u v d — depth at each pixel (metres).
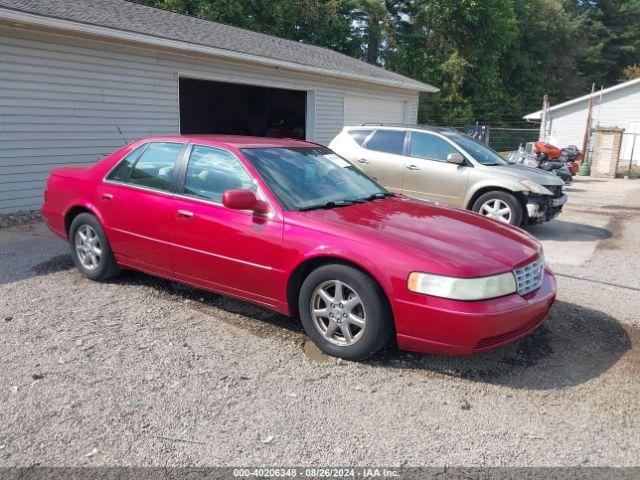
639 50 45.41
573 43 42.47
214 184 4.38
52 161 9.19
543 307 3.75
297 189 4.29
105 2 12.27
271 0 27.47
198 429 2.96
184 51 11.13
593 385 3.55
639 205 12.10
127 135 10.40
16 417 3.02
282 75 14.01
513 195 7.89
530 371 3.72
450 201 8.34
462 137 8.91
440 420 3.11
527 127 39.12
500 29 34.34
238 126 21.53
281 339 4.12
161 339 4.06
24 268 5.77
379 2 32.97
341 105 16.66
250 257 4.07
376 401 3.29
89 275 5.31
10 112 8.46
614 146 19.22
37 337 4.04
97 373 3.53
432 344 3.44
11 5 8.02
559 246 7.64
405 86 19.00
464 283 3.33
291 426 3.01
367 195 4.74
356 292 3.61
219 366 3.67
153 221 4.65
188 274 4.54
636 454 2.84
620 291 5.54
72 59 9.21
